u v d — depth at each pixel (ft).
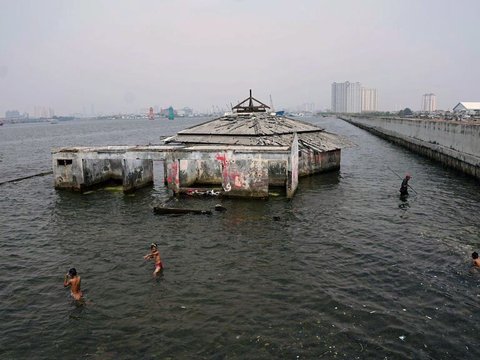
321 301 47.47
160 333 41.75
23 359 38.29
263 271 55.93
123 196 103.55
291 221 78.69
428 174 129.59
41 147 284.20
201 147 104.78
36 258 62.75
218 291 50.31
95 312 46.14
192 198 98.43
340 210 86.53
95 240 70.13
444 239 66.74
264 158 94.12
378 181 120.37
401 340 39.88
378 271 55.31
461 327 41.78
